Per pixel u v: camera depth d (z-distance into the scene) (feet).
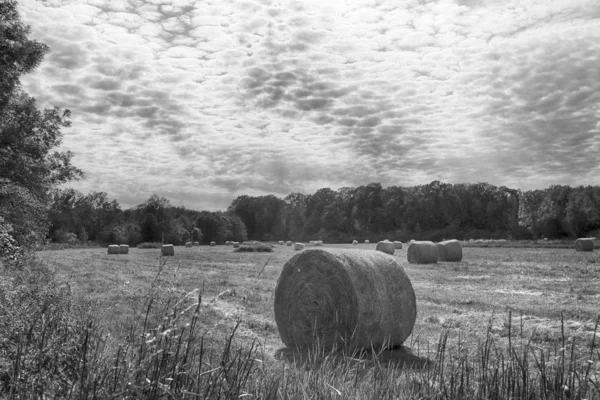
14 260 39.19
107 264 113.60
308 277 34.96
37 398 10.19
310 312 34.65
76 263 116.78
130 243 319.27
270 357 27.76
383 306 33.32
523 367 14.69
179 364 10.78
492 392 14.73
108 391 9.79
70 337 14.48
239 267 101.45
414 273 81.00
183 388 10.30
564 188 299.38
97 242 310.45
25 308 16.89
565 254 127.34
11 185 79.51
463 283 66.90
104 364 10.87
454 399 14.80
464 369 16.55
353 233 391.86
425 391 15.62
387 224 383.04
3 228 56.49
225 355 11.65
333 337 33.68
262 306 47.06
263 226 430.61
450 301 49.62
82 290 52.13
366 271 33.81
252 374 14.58
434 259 103.76
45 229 85.30
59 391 10.78
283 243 281.95
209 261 122.62
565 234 292.81
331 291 33.86
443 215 366.63
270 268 99.09
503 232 329.31
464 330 36.17
